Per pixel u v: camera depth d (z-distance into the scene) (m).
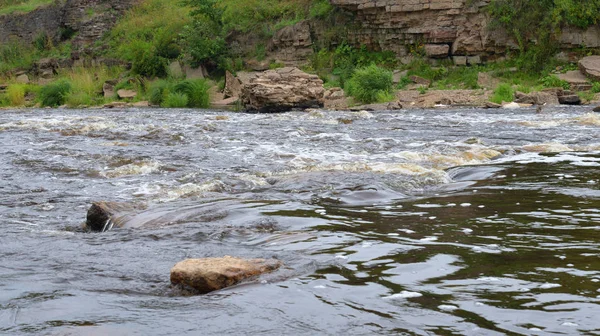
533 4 30.78
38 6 49.22
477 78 30.59
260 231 5.35
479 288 3.45
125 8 47.50
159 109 29.44
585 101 24.84
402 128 16.19
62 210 7.14
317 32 37.56
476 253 4.24
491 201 6.34
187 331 2.98
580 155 10.05
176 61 39.25
